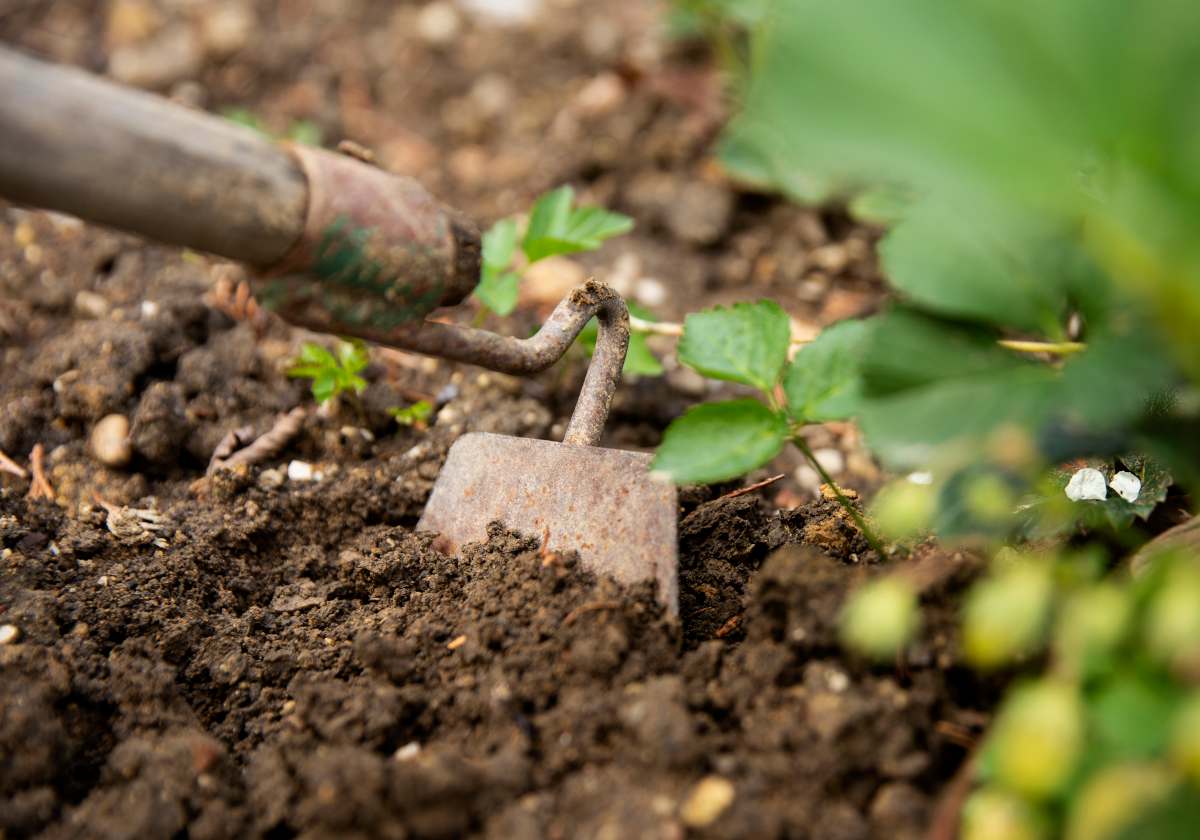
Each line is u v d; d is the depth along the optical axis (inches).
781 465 47.9
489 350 39.7
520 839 37.1
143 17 69.0
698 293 53.6
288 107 65.2
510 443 43.0
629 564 40.7
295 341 49.1
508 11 71.9
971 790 36.6
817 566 38.9
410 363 49.5
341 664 40.8
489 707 39.1
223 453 46.3
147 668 40.3
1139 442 37.4
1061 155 35.3
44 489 45.6
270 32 69.5
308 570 44.1
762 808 37.0
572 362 49.5
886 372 37.1
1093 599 36.2
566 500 41.8
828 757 37.2
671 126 62.6
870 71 35.2
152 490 46.0
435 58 69.1
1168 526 41.3
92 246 52.3
